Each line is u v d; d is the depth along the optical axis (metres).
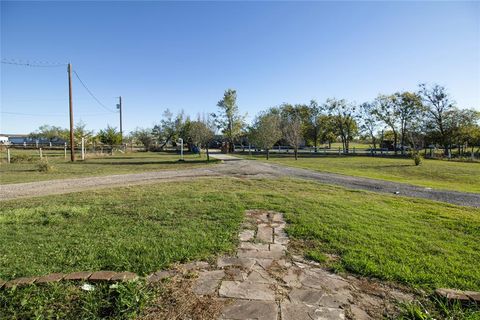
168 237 4.15
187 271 3.14
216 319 2.33
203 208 5.99
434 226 4.97
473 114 34.84
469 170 17.28
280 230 4.66
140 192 8.20
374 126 41.66
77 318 2.38
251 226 4.87
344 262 3.39
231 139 44.91
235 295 2.68
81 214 5.52
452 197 8.44
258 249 3.83
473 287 2.84
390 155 35.00
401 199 7.66
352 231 4.52
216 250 3.73
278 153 39.09
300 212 5.73
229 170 15.49
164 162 21.27
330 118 44.66
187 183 10.32
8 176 12.38
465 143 37.62
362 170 16.92
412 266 3.28
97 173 13.73
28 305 2.51
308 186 9.86
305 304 2.55
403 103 38.25
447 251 3.77
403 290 2.82
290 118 46.59
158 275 3.04
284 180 11.40
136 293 2.60
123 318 2.36
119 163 20.22
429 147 38.97
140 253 3.55
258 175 13.27
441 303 2.54
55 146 40.97
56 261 3.34
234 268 3.24
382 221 5.19
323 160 25.92
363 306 2.54
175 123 46.22
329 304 2.56
